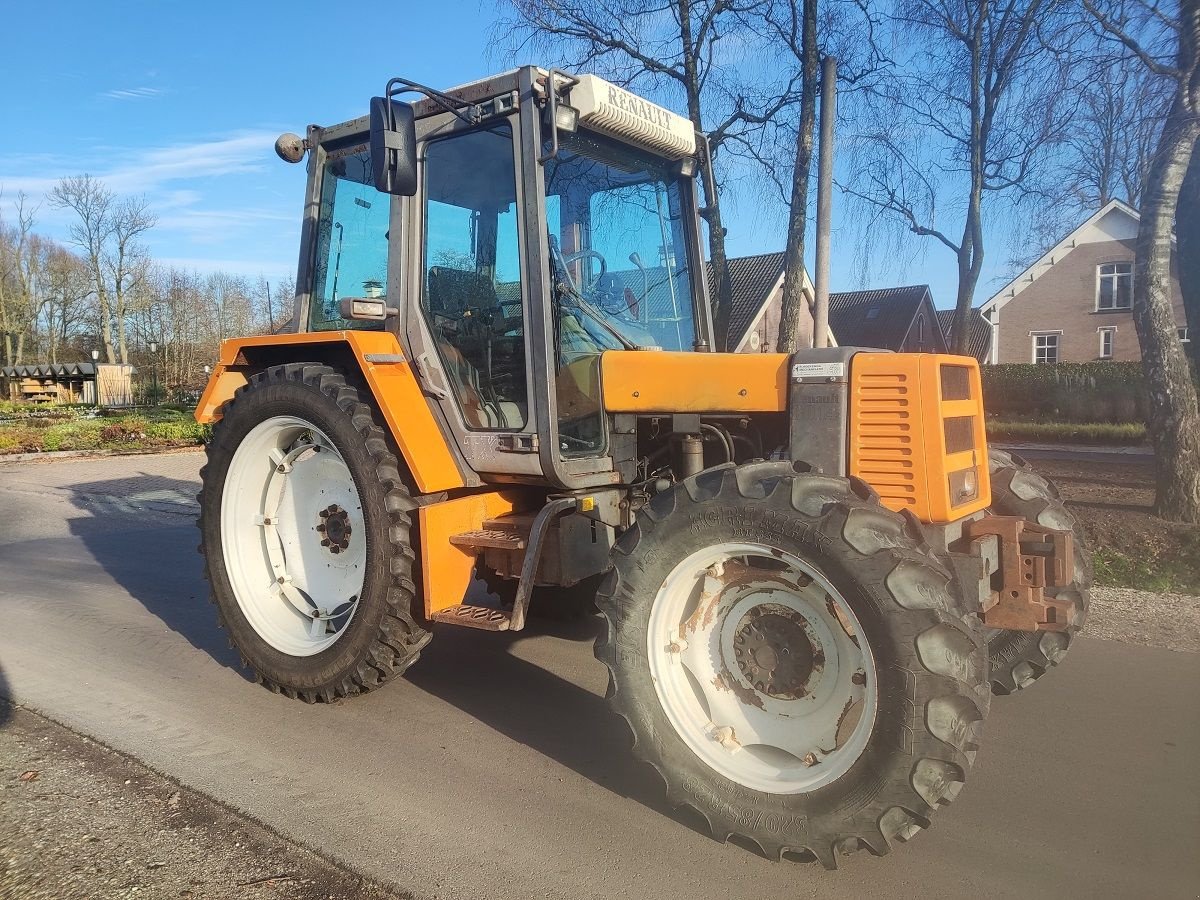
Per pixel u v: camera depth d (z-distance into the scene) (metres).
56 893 2.50
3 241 52.03
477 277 3.71
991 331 33.19
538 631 5.07
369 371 3.65
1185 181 9.56
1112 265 30.80
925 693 2.39
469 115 3.55
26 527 9.45
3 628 5.32
